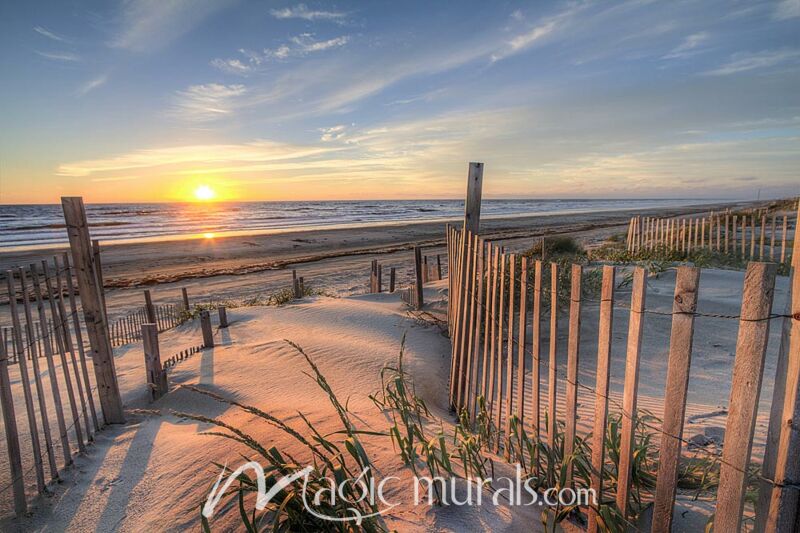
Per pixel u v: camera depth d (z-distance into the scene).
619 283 7.78
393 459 2.60
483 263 3.47
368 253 28.36
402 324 8.04
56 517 2.60
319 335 7.42
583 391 4.63
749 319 1.33
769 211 22.88
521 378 2.64
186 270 22.41
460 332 4.16
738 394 1.38
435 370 5.75
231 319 9.44
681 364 1.56
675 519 2.06
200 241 36.00
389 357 6.08
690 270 1.50
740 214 16.48
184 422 4.00
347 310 9.20
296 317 8.94
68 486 2.89
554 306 2.31
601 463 1.95
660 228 12.13
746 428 1.37
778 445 1.32
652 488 2.29
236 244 33.94
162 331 9.76
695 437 3.13
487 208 127.06
